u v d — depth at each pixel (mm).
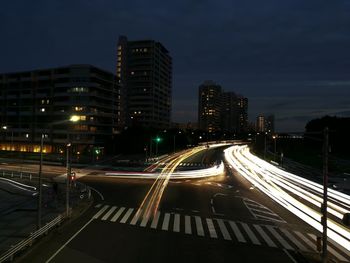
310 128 162125
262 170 85312
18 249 22984
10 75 132125
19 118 129250
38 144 124250
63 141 119750
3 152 120000
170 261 22891
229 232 30016
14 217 33969
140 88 195250
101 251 24578
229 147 187750
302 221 34469
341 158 118312
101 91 125625
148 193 48969
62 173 70438
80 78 119500
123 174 69688
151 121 194250
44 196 45375
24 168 77938
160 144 129000
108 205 40562
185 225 32000
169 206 40250
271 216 36344
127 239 27484
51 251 24438
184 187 54938
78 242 26516
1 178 62000
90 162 93125
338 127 144625
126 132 123688
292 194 50281
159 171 76062
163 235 28750
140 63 195375
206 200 44281
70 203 40812
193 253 24516
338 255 24859
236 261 23094
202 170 78500
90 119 118750
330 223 33938
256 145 186250
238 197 47000
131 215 35656
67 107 120500
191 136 184125
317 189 55375
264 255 24359
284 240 28047
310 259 23641
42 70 126000
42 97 125000
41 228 27016
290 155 133750
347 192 54125
